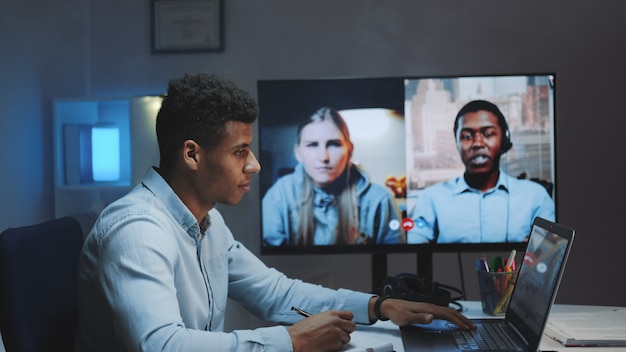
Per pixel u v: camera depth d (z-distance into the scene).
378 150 2.46
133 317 1.10
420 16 3.16
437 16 3.15
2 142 3.09
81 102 3.23
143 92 3.34
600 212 3.07
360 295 1.56
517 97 2.42
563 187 3.09
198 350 1.10
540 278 1.38
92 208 3.23
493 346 1.35
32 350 1.19
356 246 2.47
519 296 1.52
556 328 1.47
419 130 2.45
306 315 1.37
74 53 3.37
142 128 3.12
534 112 2.42
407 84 2.45
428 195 2.45
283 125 2.48
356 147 2.46
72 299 1.37
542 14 3.10
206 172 1.28
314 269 3.18
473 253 3.12
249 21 3.25
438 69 3.15
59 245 1.36
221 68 3.27
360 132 2.46
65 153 3.23
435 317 1.50
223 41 3.27
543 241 1.44
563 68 3.09
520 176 2.42
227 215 2.90
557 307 1.79
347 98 2.46
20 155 3.21
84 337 1.31
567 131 3.09
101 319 1.27
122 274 1.14
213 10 3.26
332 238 2.47
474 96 2.43
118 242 1.17
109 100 3.15
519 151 2.42
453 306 1.82
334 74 3.21
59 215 3.23
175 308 1.15
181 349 1.08
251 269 1.60
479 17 3.13
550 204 2.41
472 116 2.43
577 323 1.50
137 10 3.34
